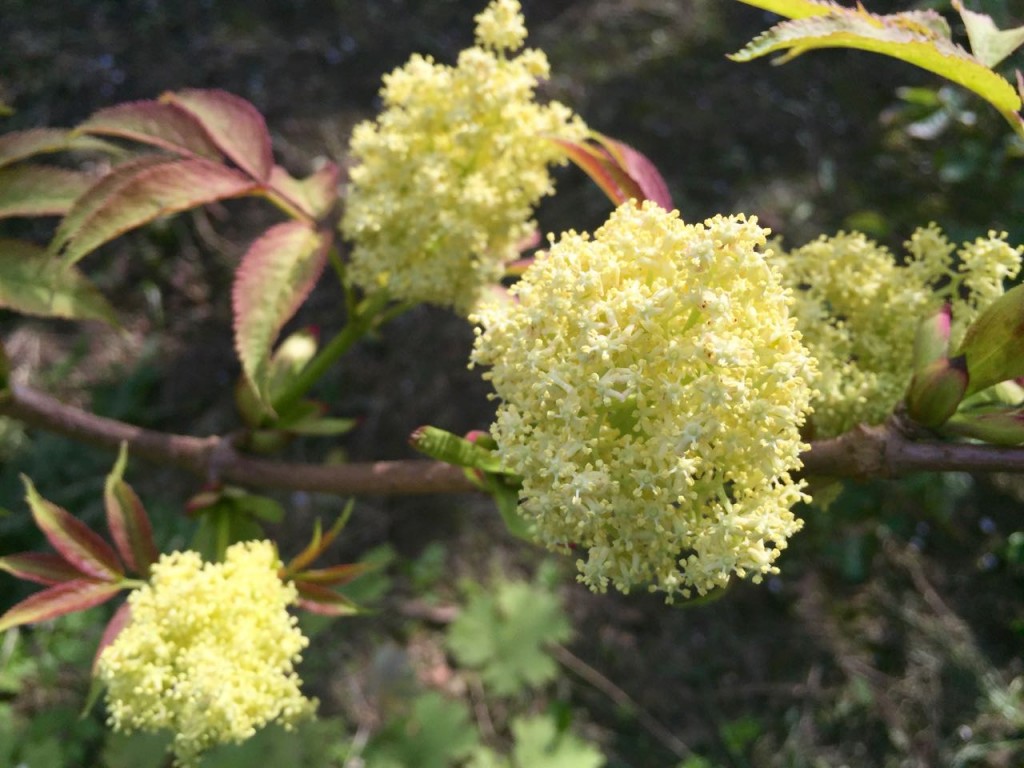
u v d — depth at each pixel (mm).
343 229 173
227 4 430
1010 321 123
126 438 195
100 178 154
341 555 354
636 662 347
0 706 301
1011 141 305
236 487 193
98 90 395
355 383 378
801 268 160
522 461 119
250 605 141
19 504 335
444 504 367
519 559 360
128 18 418
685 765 328
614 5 452
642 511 118
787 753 332
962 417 132
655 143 413
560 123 173
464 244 169
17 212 169
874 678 344
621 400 112
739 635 354
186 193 159
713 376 112
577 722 336
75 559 152
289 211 172
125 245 380
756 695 343
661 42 440
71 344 367
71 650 312
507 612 326
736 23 451
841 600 358
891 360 155
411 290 172
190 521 340
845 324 160
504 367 123
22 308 169
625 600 359
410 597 351
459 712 310
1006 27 141
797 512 353
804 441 150
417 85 170
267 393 153
